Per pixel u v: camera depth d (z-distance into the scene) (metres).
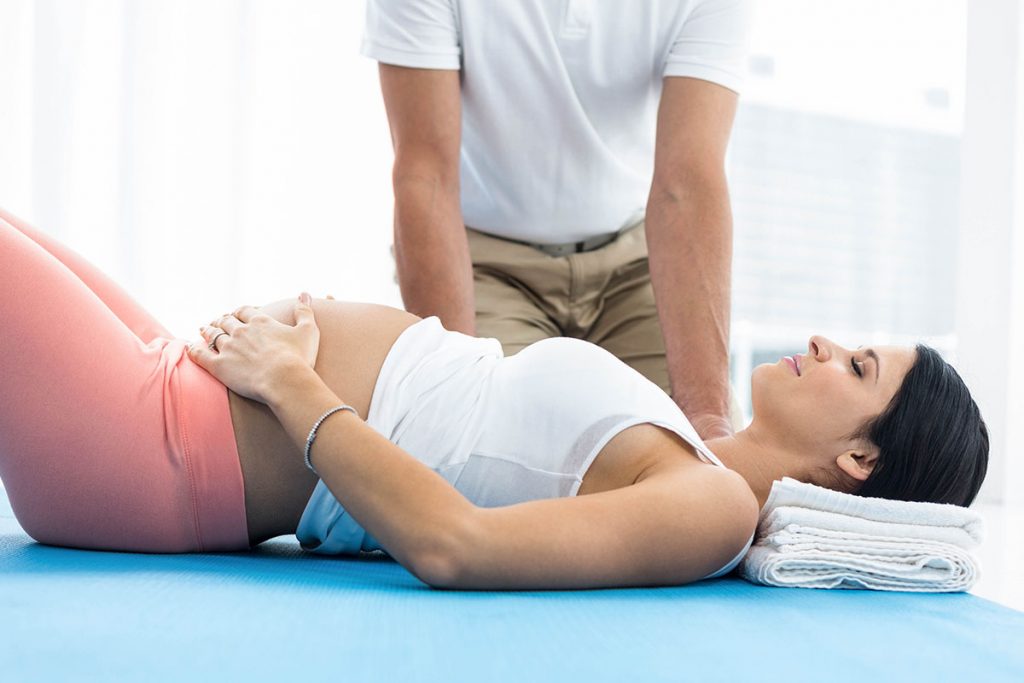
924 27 4.83
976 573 1.45
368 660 0.89
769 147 4.75
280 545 1.61
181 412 1.38
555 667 0.90
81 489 1.36
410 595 1.17
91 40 3.83
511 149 2.16
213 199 3.91
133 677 0.80
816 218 4.81
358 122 4.02
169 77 3.87
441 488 1.21
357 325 1.50
